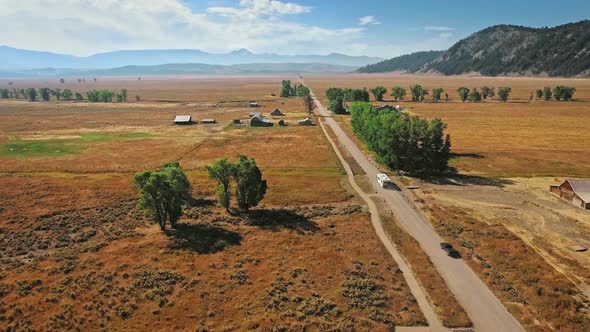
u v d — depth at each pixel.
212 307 36.88
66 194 70.88
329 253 48.12
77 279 41.81
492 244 50.16
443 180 81.12
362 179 81.31
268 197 70.69
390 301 37.88
